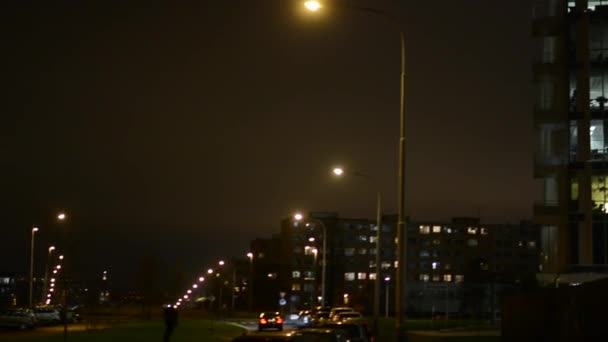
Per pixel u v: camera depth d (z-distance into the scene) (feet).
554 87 203.62
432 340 144.66
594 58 203.00
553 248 198.90
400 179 88.74
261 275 536.42
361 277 528.22
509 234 541.75
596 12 203.82
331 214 540.11
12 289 431.84
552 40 205.67
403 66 91.25
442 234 534.78
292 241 529.04
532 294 93.86
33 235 246.88
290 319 306.76
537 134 203.41
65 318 115.55
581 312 75.87
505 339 107.14
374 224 538.06
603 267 192.65
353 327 88.63
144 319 257.14
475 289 430.20
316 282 480.64
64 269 157.38
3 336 150.61
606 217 195.52
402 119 89.97
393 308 481.05
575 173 200.23
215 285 527.81
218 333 168.35
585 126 200.75
